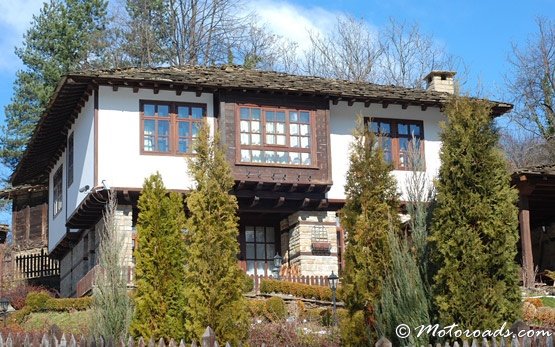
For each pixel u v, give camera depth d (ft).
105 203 86.58
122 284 59.00
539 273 93.04
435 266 48.60
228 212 51.37
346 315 50.31
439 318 46.24
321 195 93.81
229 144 89.76
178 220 57.41
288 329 65.67
